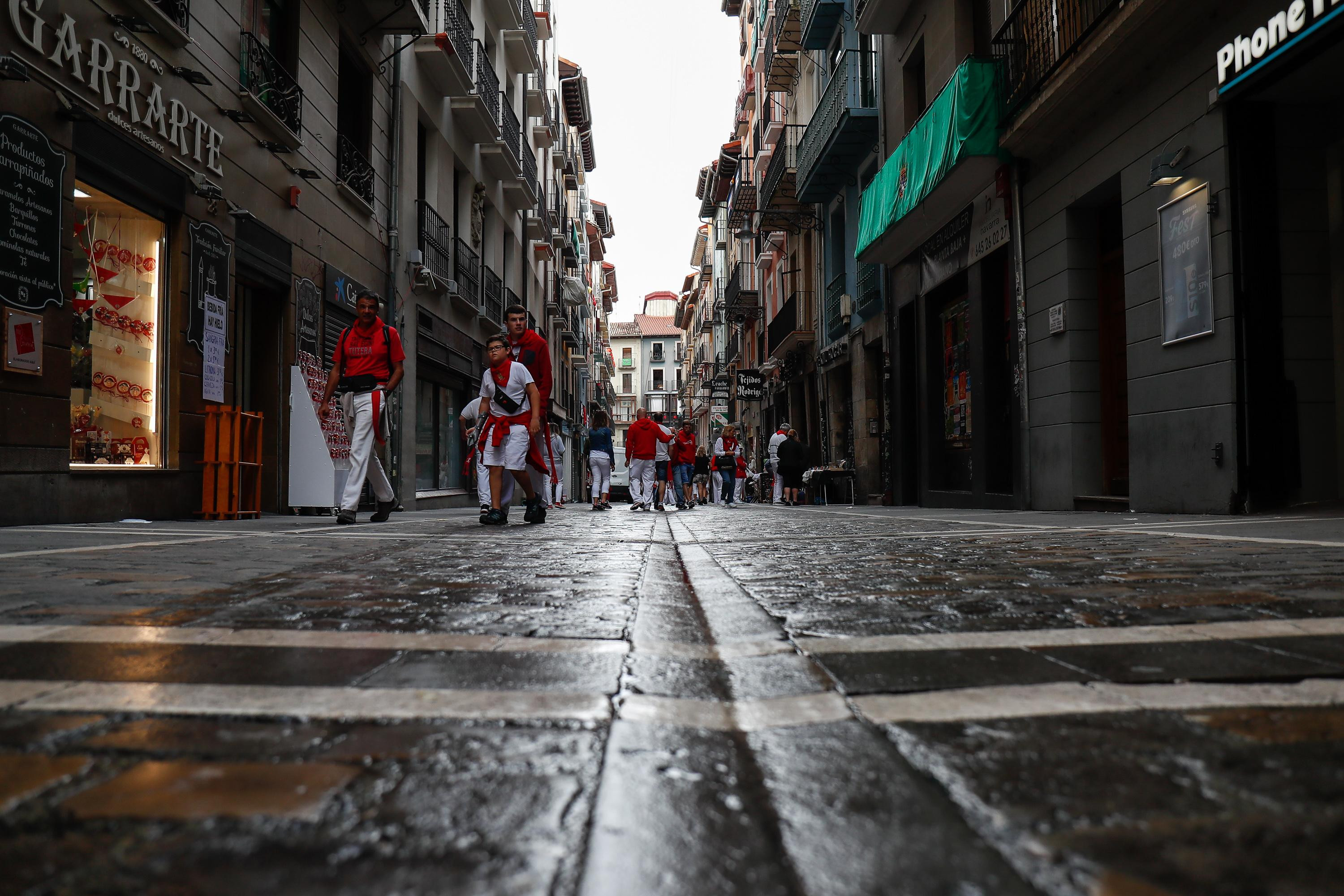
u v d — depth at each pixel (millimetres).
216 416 8648
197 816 1028
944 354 15039
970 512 11367
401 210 15109
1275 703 1536
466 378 19953
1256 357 7359
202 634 2225
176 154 8375
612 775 1184
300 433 10406
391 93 14742
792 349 25500
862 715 1498
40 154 6566
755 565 4035
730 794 1114
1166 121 8320
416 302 15867
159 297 8297
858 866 892
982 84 11352
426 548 5031
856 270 19688
